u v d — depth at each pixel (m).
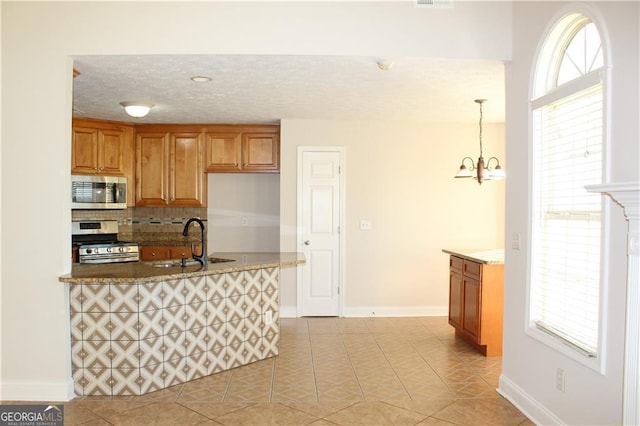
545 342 3.04
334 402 3.52
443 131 6.15
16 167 3.48
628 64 2.35
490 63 3.68
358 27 3.52
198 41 3.48
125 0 3.48
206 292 3.98
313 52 3.51
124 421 3.20
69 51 3.48
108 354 3.59
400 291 6.17
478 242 6.20
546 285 3.15
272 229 6.88
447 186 6.16
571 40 3.05
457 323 5.13
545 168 3.18
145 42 3.48
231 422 3.20
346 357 4.54
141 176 6.44
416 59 3.59
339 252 6.10
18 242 3.49
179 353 3.82
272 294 4.53
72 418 3.24
